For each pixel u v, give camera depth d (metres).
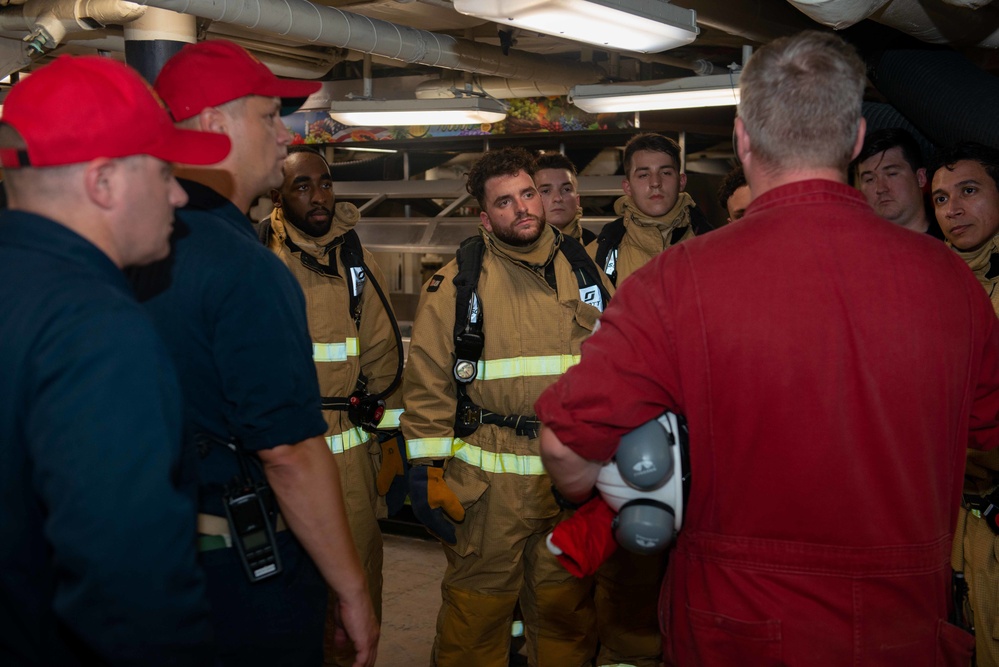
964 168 2.20
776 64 1.14
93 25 3.61
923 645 1.12
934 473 1.11
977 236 2.20
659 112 5.13
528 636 2.54
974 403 1.24
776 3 3.70
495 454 2.34
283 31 3.36
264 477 1.39
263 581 1.36
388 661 2.95
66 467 0.91
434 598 3.46
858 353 1.07
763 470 1.10
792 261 1.10
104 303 0.97
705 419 1.13
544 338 2.34
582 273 2.39
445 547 2.48
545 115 5.43
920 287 1.09
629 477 1.17
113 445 0.93
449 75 5.47
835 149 1.13
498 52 4.44
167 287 1.28
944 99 3.06
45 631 1.02
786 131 1.13
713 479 1.14
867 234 1.11
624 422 1.14
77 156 0.99
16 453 0.96
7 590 0.99
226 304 1.28
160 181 1.08
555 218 3.22
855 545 1.09
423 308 2.40
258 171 1.44
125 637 0.95
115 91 1.02
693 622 1.19
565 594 2.42
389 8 4.54
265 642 1.37
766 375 1.08
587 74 5.12
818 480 1.08
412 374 2.38
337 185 5.83
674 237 3.10
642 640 2.63
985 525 2.07
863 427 1.08
